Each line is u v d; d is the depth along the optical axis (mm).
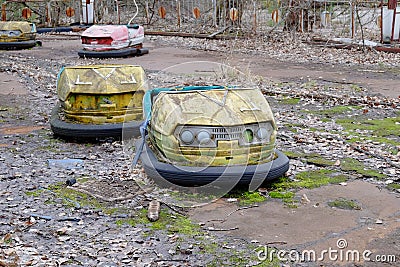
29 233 3287
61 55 13039
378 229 3320
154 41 16516
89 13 21266
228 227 3373
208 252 3037
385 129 5906
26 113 6723
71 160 4738
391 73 9992
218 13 19672
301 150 5086
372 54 12625
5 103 7332
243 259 2955
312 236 3234
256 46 14461
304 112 6836
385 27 13602
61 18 23312
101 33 12562
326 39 14836
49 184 4125
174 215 3553
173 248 3088
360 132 5793
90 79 5328
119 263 2916
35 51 13891
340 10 19906
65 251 3057
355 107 7098
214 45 15031
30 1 20797
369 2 17141
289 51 13453
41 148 5133
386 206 3688
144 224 3416
